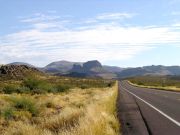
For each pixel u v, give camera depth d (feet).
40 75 534.37
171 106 78.48
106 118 46.01
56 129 41.93
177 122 50.06
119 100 107.65
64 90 177.58
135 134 40.42
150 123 49.73
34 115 70.38
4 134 41.91
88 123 35.94
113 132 38.83
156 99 106.52
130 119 55.26
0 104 78.43
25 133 38.47
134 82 507.71
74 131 32.71
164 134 39.78
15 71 470.39
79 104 85.15
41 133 36.06
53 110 80.53
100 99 85.87
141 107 77.71
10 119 60.29
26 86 154.51
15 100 80.79
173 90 182.50
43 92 146.10
